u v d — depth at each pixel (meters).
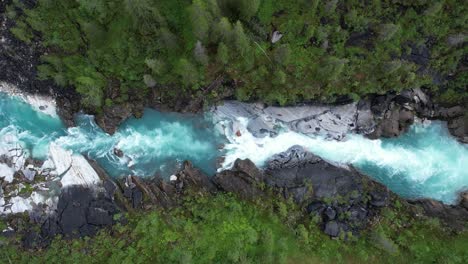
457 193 56.75
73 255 48.25
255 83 53.38
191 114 58.16
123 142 57.22
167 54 51.84
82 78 49.78
